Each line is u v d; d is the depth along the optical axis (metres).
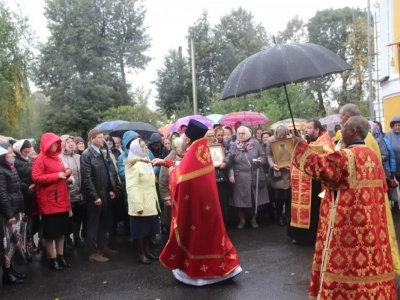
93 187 5.93
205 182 4.80
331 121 17.17
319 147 3.80
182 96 35.91
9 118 20.31
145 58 34.62
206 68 37.09
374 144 4.63
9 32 20.11
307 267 5.45
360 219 3.31
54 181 5.48
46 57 30.98
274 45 3.40
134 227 5.80
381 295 3.29
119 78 32.22
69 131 30.36
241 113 13.55
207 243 4.85
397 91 12.95
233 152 7.66
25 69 20.55
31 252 6.66
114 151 8.43
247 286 4.86
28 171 5.89
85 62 30.89
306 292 4.62
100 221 6.19
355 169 3.33
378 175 3.46
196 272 4.86
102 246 6.21
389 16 13.75
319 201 6.34
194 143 4.83
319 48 3.40
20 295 4.89
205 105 36.19
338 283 3.32
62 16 31.80
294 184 6.50
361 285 3.28
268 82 3.15
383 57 14.17
